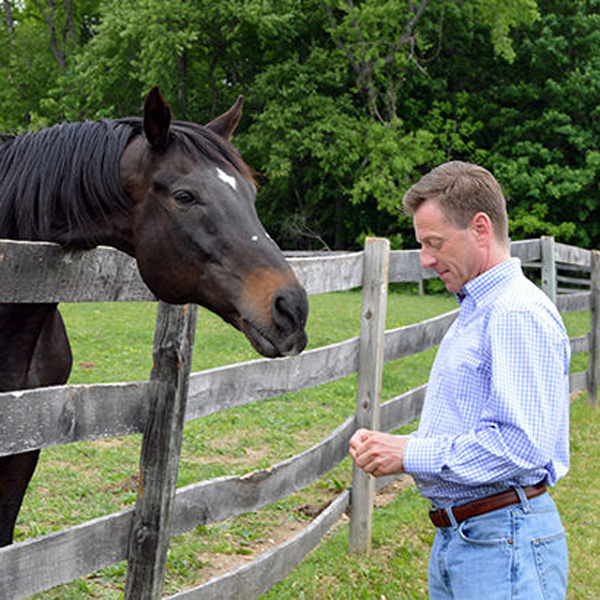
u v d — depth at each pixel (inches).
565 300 300.0
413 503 188.4
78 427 85.4
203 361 350.3
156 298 99.9
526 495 67.0
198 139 87.9
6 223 91.7
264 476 123.4
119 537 95.3
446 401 68.4
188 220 83.8
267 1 920.3
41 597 130.7
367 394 157.8
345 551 156.3
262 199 1037.8
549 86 931.3
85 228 88.2
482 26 1005.8
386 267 154.8
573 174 903.1
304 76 923.4
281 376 129.3
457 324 70.3
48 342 106.3
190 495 105.6
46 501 177.6
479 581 66.6
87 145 89.4
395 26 924.0
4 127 1228.5
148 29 892.0
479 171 68.4
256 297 80.8
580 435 269.7
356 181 943.0
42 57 1237.1
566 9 999.6
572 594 149.3
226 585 111.7
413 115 1020.5
